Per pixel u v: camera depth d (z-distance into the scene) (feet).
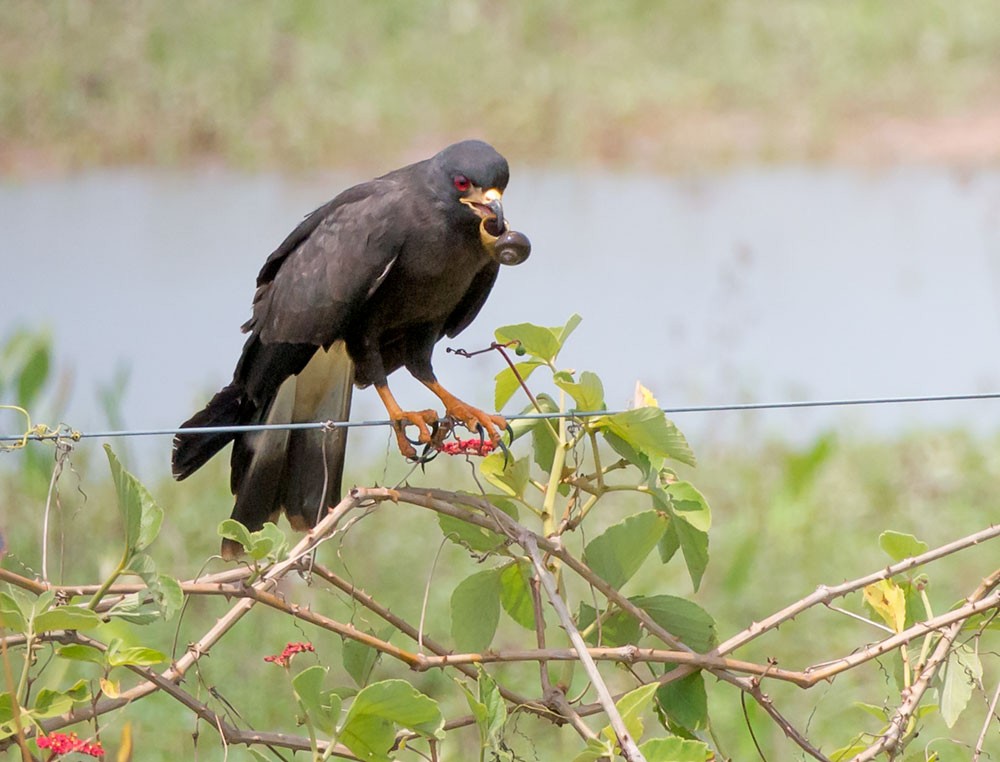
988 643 32.91
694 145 85.97
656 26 101.24
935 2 101.09
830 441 40.29
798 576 36.63
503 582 20.49
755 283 60.34
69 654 17.37
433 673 32.45
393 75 94.43
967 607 19.08
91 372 50.31
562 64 96.63
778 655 33.04
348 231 25.84
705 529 19.95
